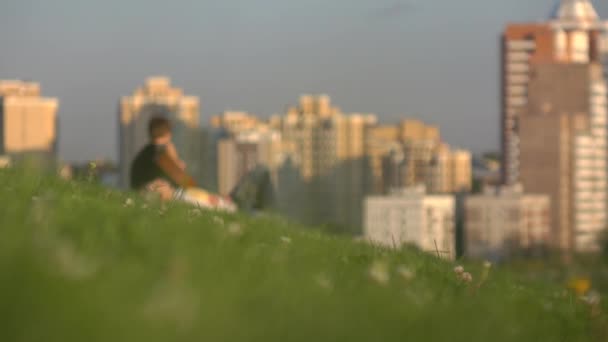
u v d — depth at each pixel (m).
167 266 4.63
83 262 4.04
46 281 3.60
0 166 12.30
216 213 14.89
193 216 11.12
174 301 3.57
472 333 5.26
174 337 3.41
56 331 3.22
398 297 5.86
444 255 13.48
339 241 14.20
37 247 4.11
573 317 9.68
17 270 3.67
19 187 9.38
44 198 7.66
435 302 6.44
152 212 9.94
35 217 5.70
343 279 6.76
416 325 4.92
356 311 4.95
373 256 10.94
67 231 5.66
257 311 4.23
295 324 4.16
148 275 4.21
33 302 3.39
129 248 5.39
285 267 6.41
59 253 4.03
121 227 6.36
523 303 9.62
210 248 6.24
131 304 3.58
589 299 10.93
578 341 8.35
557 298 12.36
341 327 4.37
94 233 5.64
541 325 8.20
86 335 3.24
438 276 10.43
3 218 5.57
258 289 4.86
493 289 10.42
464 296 8.41
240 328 3.75
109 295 3.64
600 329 8.98
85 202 8.55
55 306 3.38
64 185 12.04
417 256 12.88
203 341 3.46
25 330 3.21
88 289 3.65
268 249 7.82
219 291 4.38
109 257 4.75
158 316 3.44
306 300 4.88
